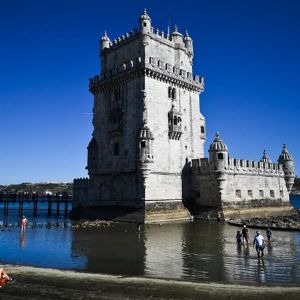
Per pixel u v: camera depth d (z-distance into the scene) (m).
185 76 62.66
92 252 29.28
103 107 63.72
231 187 58.81
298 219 58.12
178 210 56.78
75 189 69.19
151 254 28.20
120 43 63.31
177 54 64.69
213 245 32.25
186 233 40.41
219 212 55.91
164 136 57.78
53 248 31.20
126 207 55.53
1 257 27.58
